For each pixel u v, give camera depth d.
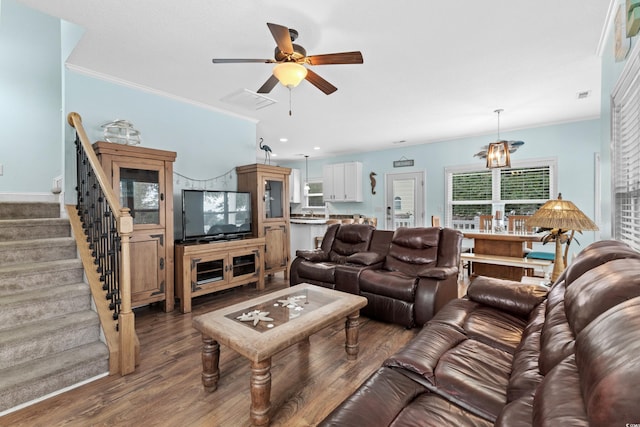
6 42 3.78
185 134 4.16
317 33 2.52
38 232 2.82
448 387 1.31
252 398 1.68
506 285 2.32
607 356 0.71
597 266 1.49
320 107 4.38
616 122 2.23
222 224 4.19
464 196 6.30
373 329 3.02
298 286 2.88
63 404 1.86
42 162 3.94
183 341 2.73
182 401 1.91
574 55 2.88
